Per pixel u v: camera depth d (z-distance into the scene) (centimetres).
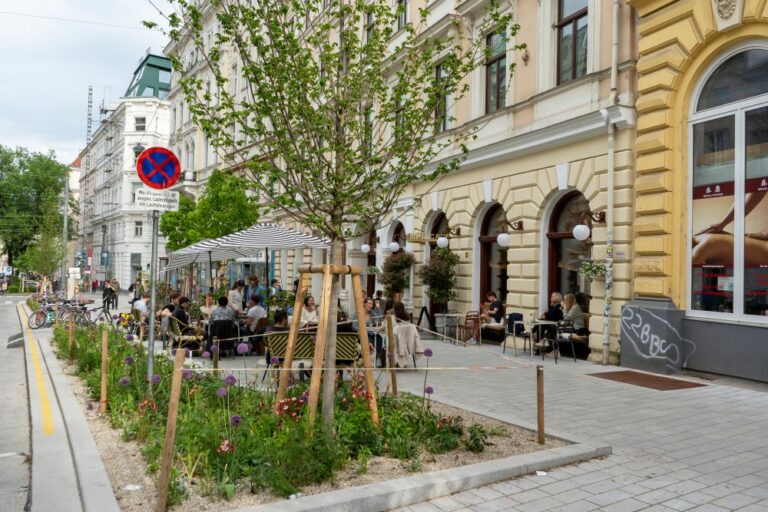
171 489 402
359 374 658
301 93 576
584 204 1256
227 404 600
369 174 616
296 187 578
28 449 600
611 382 920
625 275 1090
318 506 389
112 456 511
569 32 1289
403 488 425
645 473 503
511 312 1418
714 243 957
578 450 535
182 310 1296
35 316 2070
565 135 1228
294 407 566
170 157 727
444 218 1786
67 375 952
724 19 926
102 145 7112
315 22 678
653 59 1038
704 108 985
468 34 1552
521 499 441
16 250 6831
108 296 2608
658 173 1027
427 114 627
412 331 1059
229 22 580
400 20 1855
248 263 3034
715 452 564
